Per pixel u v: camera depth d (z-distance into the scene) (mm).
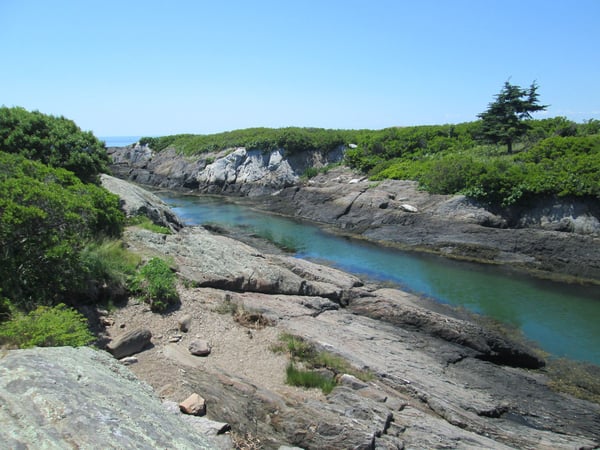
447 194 32219
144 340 11156
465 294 20578
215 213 39719
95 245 14211
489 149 41250
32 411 5199
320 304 16609
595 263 23469
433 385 11875
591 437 10789
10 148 23078
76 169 23969
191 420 7902
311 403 9195
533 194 28031
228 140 59688
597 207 26000
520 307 19141
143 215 23031
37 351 6910
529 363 14602
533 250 25578
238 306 14477
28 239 11008
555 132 40500
